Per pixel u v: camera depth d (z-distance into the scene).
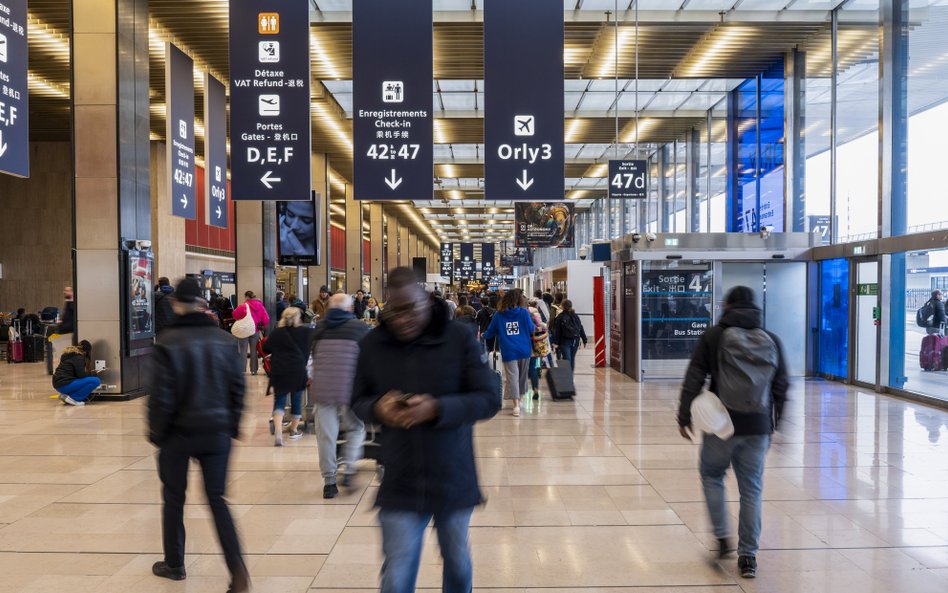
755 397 3.72
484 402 2.57
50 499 5.35
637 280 12.69
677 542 4.36
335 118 19.44
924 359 9.96
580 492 5.47
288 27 9.03
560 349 11.66
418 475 2.52
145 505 5.20
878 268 10.91
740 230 17.67
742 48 14.38
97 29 10.34
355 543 4.38
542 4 9.30
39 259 22.02
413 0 9.16
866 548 4.23
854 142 12.30
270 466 6.34
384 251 48.16
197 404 3.53
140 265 10.78
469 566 2.66
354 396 2.66
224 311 15.01
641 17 13.03
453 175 29.77
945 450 6.82
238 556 3.54
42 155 22.02
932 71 9.95
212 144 11.23
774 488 5.51
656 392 11.24
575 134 22.09
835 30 12.94
